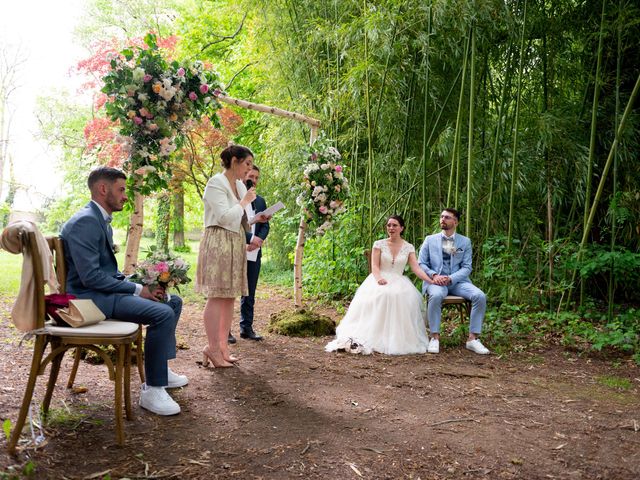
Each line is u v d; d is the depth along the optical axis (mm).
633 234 6363
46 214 15539
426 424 2840
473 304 4684
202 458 2305
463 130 6309
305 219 5418
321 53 7148
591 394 3512
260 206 4730
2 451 2205
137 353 3145
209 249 3611
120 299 2752
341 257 6863
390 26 5750
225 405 3018
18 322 2258
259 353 4277
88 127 8195
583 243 5676
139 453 2320
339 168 5215
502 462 2383
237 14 9664
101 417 2705
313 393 3311
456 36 5977
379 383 3604
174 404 2844
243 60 10586
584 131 6402
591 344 4883
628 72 6359
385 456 2400
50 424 2549
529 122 6051
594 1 5902
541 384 3715
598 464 2396
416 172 6379
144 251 2945
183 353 4141
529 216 6516
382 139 6617
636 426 2891
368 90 6117
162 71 3793
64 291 2693
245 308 4738
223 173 3723
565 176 6227
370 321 4621
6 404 2729
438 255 4961
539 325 5469
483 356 4496
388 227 4953
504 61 6305
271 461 2305
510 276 5699
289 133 7535
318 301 6910
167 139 3805
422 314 4805
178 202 14484
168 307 2850
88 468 2146
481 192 6293
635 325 5105
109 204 2809
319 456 2373
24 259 2258
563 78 6426
